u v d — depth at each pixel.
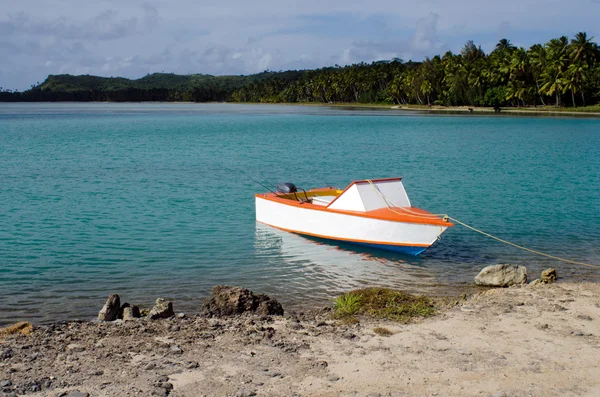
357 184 19.12
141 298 13.59
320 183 33.72
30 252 17.94
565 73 116.94
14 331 10.32
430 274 15.86
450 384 8.04
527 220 22.91
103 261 16.94
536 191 30.25
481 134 72.94
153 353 9.17
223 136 71.19
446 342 9.70
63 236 20.08
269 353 9.20
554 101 130.88
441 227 17.12
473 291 14.15
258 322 10.88
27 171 38.06
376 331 10.21
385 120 107.00
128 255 17.64
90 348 9.40
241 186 31.86
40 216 23.50
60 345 9.55
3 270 15.94
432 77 156.25
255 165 41.97
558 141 63.03
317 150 53.41
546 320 10.81
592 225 21.95
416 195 28.95
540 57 125.12
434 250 18.56
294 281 15.19
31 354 9.11
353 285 14.84
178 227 21.58
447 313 11.32
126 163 42.84
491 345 9.54
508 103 138.00
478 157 47.50
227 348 9.41
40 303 13.20
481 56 154.12
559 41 119.94
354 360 8.91
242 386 7.95
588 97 122.75
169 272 15.90
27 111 186.50
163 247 18.66
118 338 9.91
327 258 17.58
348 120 108.31
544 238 19.97
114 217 23.36
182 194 29.09
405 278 15.48
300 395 7.68
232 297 11.73
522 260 17.23
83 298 13.59
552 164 42.75
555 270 15.57
